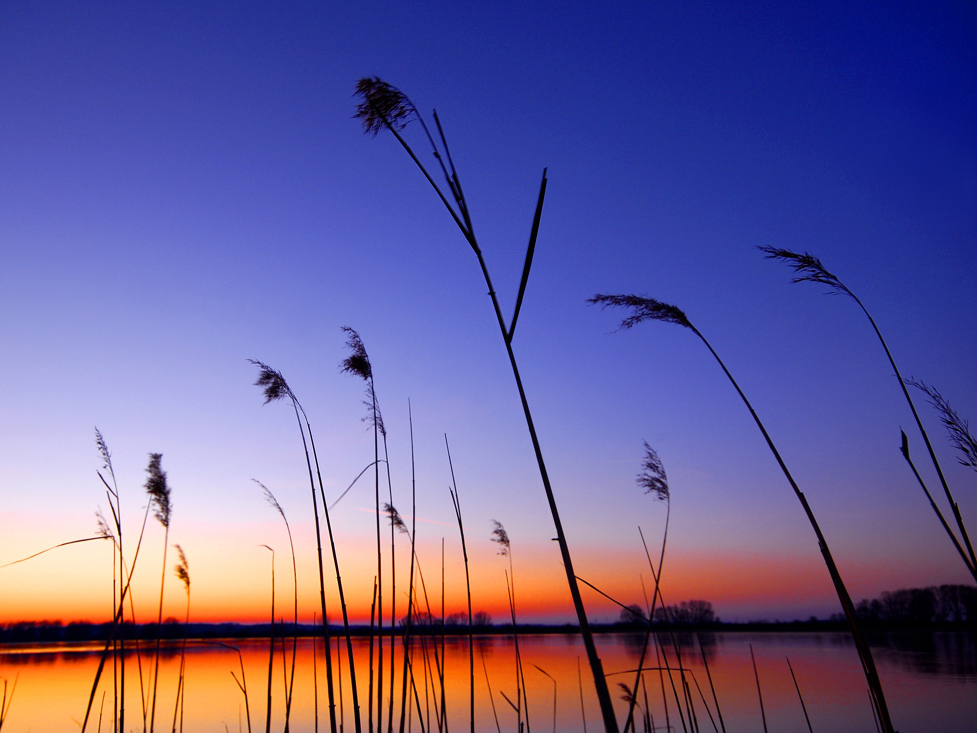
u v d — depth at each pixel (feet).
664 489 14.85
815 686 57.67
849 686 57.72
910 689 55.52
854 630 11.39
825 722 42.04
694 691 53.01
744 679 62.28
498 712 45.16
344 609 15.76
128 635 20.04
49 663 81.82
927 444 11.57
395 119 8.00
